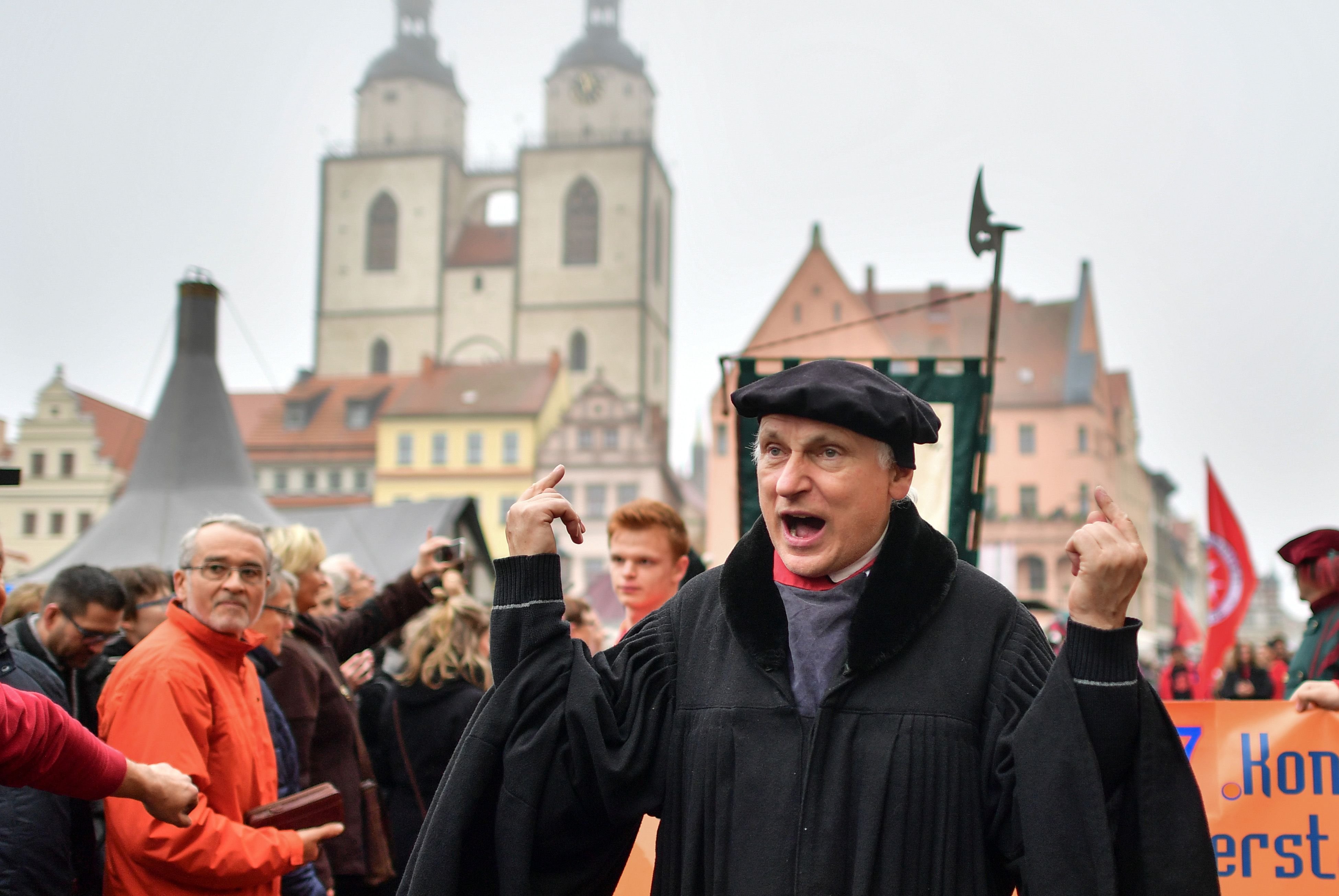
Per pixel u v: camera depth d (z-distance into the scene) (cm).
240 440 1538
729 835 204
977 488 532
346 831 442
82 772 273
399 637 687
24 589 518
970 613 212
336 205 8719
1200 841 187
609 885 223
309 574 499
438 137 9069
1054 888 184
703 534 7444
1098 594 193
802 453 211
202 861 308
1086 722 190
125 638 438
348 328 8612
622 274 8375
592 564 6438
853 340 5900
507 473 6606
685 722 217
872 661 205
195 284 1545
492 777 213
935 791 200
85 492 5762
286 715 429
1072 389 6450
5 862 316
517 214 8475
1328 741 385
